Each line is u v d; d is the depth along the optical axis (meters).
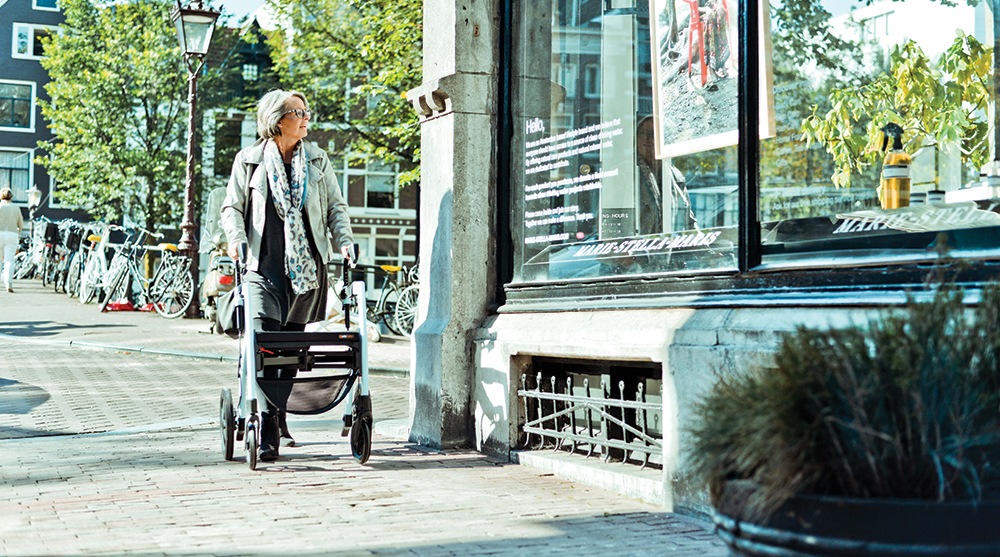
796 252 3.81
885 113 3.64
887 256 3.44
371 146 21.58
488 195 5.72
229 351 11.31
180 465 4.92
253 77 29.59
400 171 22.33
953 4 3.46
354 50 20.55
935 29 3.52
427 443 5.67
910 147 3.55
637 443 4.43
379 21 18.03
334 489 4.32
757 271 3.91
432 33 5.86
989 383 2.10
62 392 7.95
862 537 1.94
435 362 5.60
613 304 4.67
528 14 5.56
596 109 5.06
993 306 2.17
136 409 7.20
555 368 5.10
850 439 2.05
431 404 5.64
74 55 29.62
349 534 3.45
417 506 3.97
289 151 5.31
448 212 5.64
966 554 1.91
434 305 5.80
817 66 3.87
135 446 5.57
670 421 4.03
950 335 2.12
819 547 1.97
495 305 5.65
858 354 2.10
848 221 3.63
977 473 2.09
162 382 8.85
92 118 29.00
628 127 4.83
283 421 5.59
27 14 35.06
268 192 5.20
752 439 2.07
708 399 2.30
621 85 4.90
